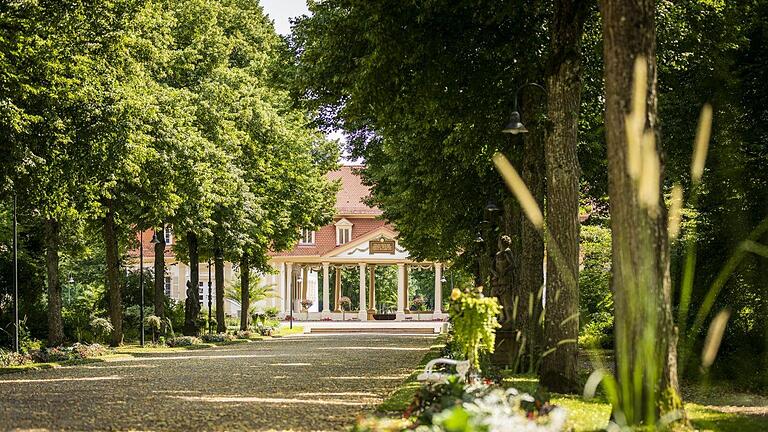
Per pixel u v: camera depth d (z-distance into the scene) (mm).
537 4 17844
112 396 14773
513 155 21094
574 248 14625
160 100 30266
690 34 19562
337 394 14828
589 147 23156
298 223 48188
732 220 19375
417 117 21406
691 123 21281
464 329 12273
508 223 23953
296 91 20812
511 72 19297
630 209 8562
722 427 10203
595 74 20484
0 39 20281
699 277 19328
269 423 10797
